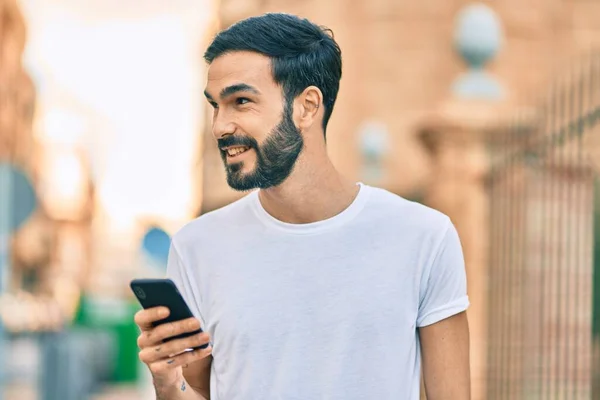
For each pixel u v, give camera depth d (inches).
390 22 589.9
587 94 404.8
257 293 119.3
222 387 120.9
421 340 121.6
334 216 119.8
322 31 119.8
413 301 118.6
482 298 377.1
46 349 617.6
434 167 391.5
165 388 116.6
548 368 303.3
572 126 288.8
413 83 585.9
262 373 118.6
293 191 119.1
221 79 116.0
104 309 981.2
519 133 345.4
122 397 829.2
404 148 580.1
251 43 115.6
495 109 384.2
